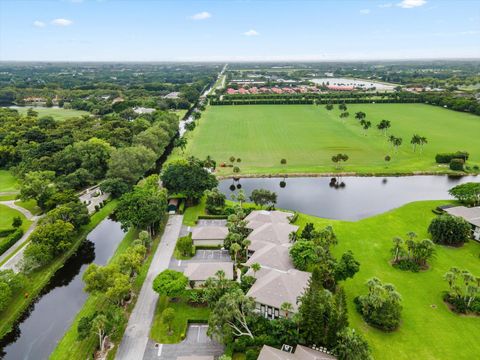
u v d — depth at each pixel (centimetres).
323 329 6675
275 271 8519
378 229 11688
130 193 12306
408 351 6856
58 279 9750
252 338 6912
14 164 18212
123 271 8725
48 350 7206
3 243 10569
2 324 7712
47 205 12269
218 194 12962
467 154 17938
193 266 9125
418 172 17088
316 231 10250
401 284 8844
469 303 7912
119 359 6750
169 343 7138
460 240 10406
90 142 17812
